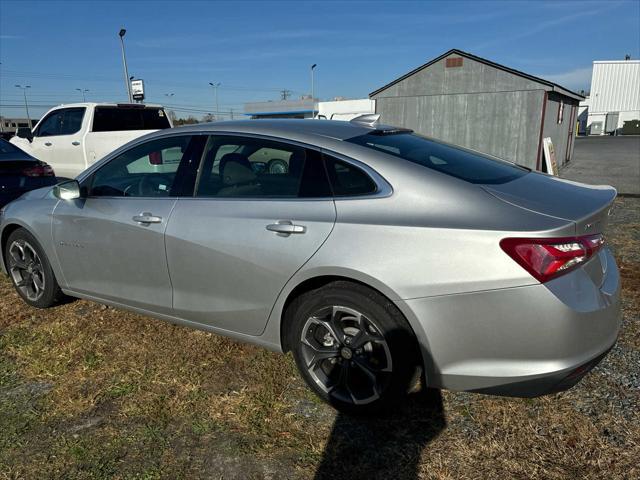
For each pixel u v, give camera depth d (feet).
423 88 46.50
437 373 7.59
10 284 15.26
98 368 10.19
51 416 8.66
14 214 12.90
